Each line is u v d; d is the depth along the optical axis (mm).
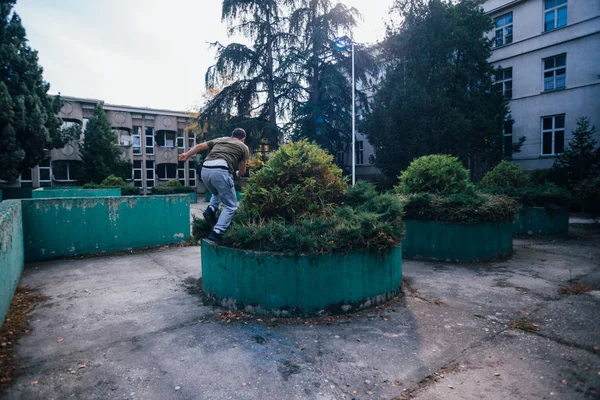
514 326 3809
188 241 9172
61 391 2691
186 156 4699
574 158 16000
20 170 23203
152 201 8742
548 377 2822
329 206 4895
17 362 3123
